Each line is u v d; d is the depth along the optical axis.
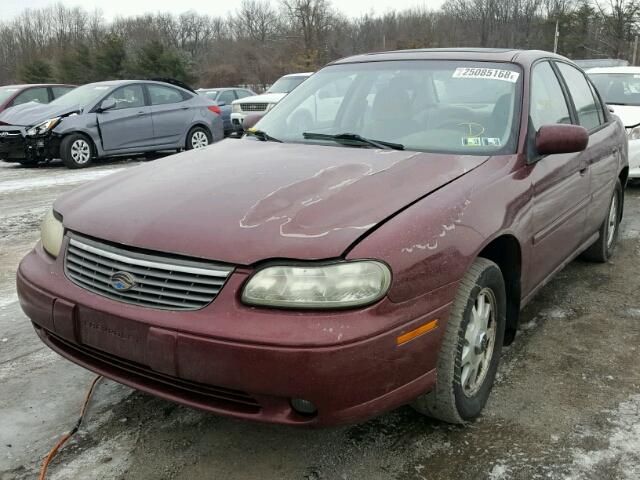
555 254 3.53
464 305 2.49
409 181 2.62
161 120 11.86
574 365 3.32
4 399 3.01
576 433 2.70
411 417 2.83
